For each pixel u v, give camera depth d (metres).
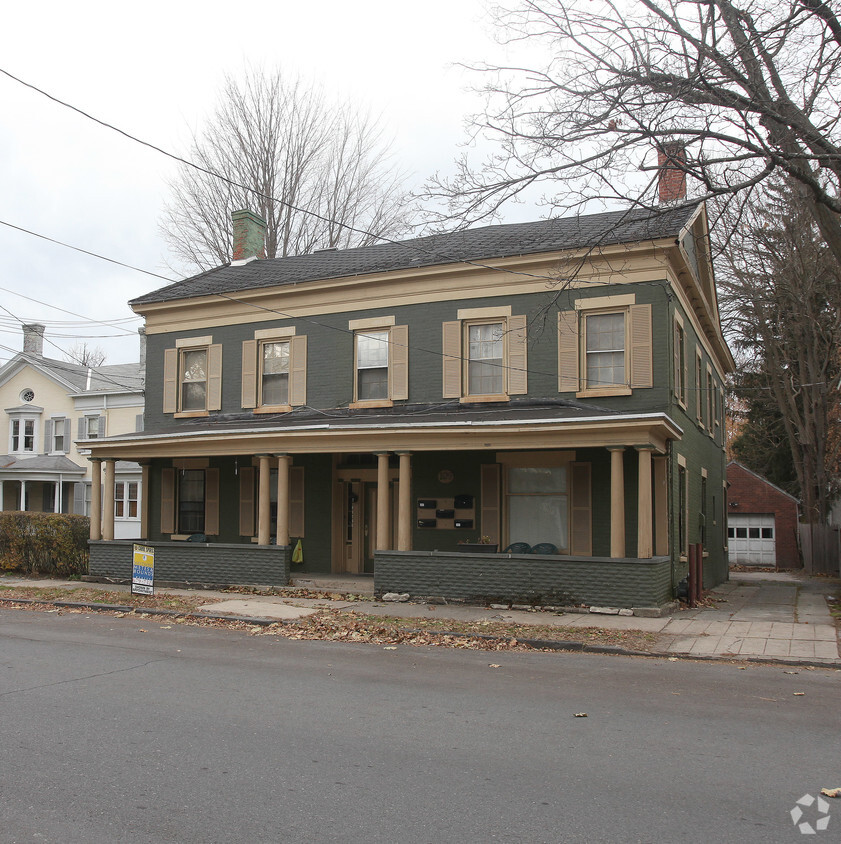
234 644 11.28
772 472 40.53
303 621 13.16
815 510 30.88
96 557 18.53
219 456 18.98
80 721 6.94
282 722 6.98
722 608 15.91
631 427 13.83
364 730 6.76
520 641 11.57
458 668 9.70
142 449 18.34
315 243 35.84
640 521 14.12
